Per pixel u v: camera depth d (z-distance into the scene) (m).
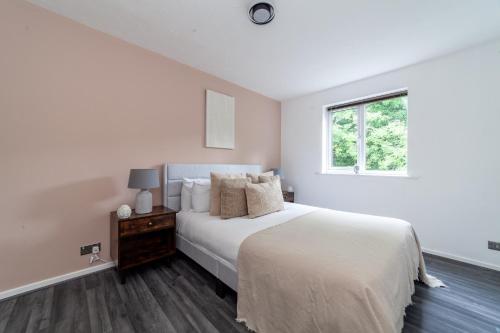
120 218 1.96
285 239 1.56
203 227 2.02
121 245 1.93
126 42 2.33
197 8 1.83
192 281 1.98
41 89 1.85
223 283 1.75
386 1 1.72
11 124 1.73
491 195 2.29
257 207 2.26
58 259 1.94
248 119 3.72
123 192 2.32
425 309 1.63
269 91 3.80
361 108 3.40
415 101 2.76
